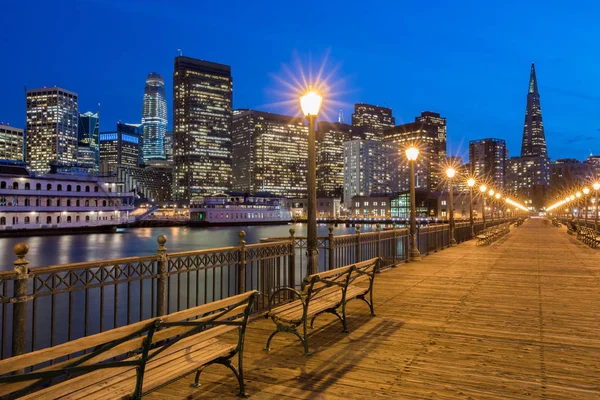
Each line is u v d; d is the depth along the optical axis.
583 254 23.08
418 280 14.16
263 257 9.41
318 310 7.35
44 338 21.45
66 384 3.95
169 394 5.30
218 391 5.39
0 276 4.75
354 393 5.34
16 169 110.69
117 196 132.38
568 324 8.66
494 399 5.18
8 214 107.88
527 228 63.25
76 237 119.25
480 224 43.75
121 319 24.33
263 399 5.18
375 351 6.94
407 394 5.32
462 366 6.29
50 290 5.36
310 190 9.99
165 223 198.00
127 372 4.39
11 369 3.21
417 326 8.46
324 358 6.59
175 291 26.16
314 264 9.96
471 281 13.98
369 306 9.60
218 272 35.59
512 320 8.96
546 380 5.77
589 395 5.29
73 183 121.62
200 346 5.28
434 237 24.41
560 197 155.12
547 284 13.45
